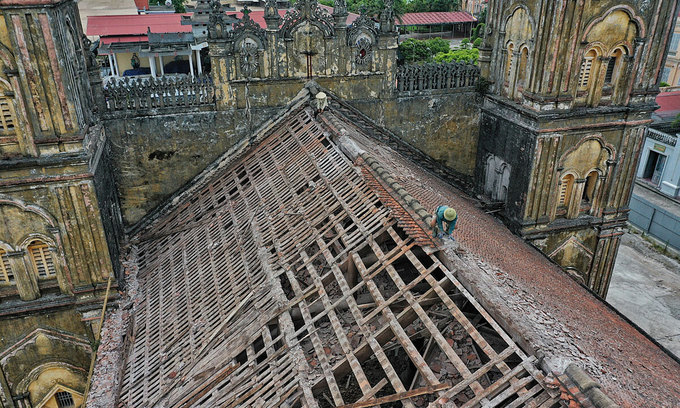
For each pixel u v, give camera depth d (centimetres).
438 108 2558
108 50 4472
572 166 2289
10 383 1962
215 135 2302
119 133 2181
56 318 1900
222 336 1410
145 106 2175
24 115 1598
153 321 1689
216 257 1798
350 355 1164
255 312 1415
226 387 1223
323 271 1545
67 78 1600
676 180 4166
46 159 1656
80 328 1931
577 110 2172
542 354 982
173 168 2298
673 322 2894
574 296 1692
